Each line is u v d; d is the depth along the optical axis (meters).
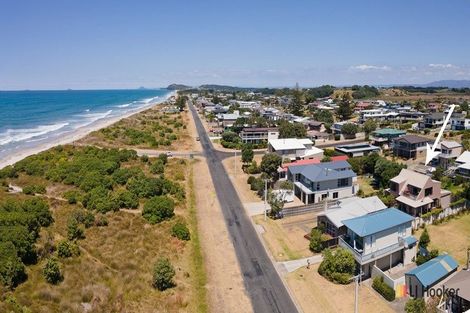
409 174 56.97
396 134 99.88
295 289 36.44
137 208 56.22
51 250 40.78
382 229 38.41
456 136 105.50
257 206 58.62
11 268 33.09
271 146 86.00
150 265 39.56
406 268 39.62
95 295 33.25
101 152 88.44
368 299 34.53
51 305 31.28
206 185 69.69
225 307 33.69
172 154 96.06
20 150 104.12
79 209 51.88
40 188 62.88
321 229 45.88
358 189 62.53
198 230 49.81
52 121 178.50
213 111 180.50
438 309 30.62
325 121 143.25
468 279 31.72
